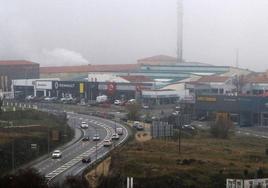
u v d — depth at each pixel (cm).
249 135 8056
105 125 8338
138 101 10869
